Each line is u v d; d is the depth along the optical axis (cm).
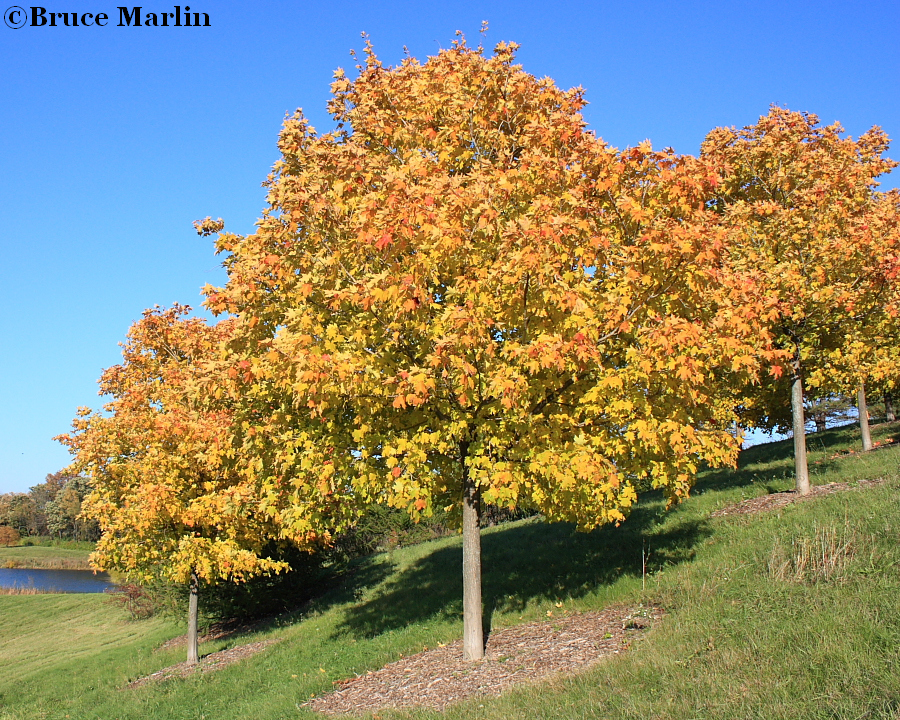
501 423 727
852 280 1116
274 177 920
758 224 1197
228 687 1056
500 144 883
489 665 765
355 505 870
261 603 1908
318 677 929
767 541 880
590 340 688
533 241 668
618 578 993
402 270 716
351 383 673
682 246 684
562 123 825
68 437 1392
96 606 3114
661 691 518
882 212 1122
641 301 738
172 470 1288
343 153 820
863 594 605
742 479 1542
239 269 823
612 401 727
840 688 452
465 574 840
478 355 702
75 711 1160
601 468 701
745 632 591
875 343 1184
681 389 727
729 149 1230
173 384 1398
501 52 923
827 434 2202
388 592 1603
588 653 701
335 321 789
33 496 9056
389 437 773
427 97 900
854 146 1213
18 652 2308
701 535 1080
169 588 1923
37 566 6334
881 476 1120
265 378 760
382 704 727
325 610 1669
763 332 817
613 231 796
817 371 1189
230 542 1292
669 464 805
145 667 1498
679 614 712
